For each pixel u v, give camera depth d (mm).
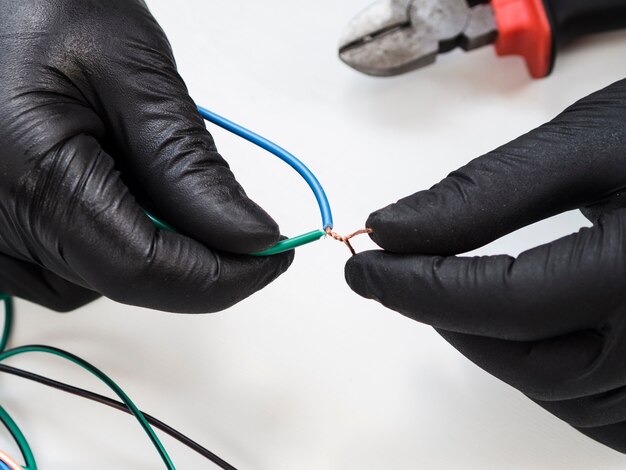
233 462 369
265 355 386
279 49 443
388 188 411
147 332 392
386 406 376
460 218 344
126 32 357
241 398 379
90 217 331
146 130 351
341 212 407
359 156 417
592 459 367
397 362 382
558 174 349
